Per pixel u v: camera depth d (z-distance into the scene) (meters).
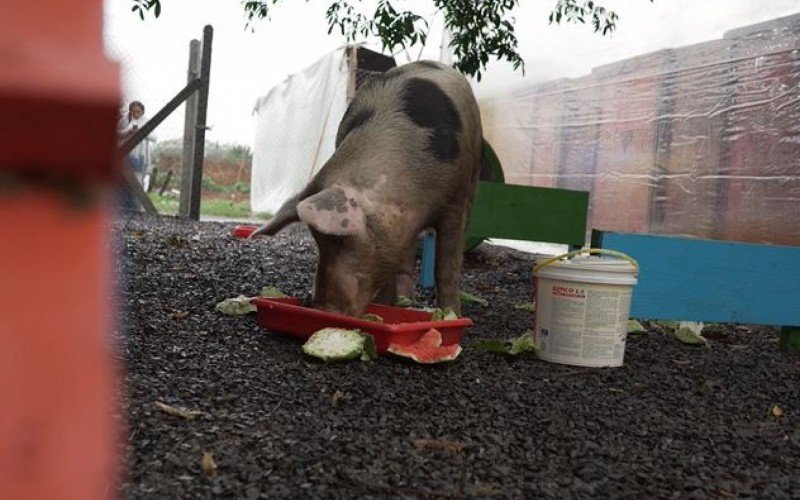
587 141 4.30
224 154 9.84
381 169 1.79
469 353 1.90
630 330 2.33
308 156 6.12
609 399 1.59
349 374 1.59
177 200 7.35
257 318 1.99
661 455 1.27
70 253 0.18
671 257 2.19
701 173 3.39
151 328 1.84
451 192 1.94
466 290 3.00
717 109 3.31
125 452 1.07
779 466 1.27
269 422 1.26
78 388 0.19
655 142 3.71
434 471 1.11
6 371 0.18
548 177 4.72
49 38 0.18
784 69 2.94
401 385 1.54
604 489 1.09
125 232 3.56
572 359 1.85
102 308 0.19
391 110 1.91
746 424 1.50
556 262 1.88
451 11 2.90
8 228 0.18
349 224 1.66
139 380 1.42
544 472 1.15
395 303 2.18
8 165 0.17
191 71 4.69
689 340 2.27
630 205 3.91
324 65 5.85
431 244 2.92
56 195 0.18
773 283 2.27
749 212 3.11
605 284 1.83
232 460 1.08
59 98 0.17
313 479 1.04
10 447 0.19
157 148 7.84
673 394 1.68
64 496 0.19
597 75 4.20
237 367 1.58
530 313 2.55
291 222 1.81
